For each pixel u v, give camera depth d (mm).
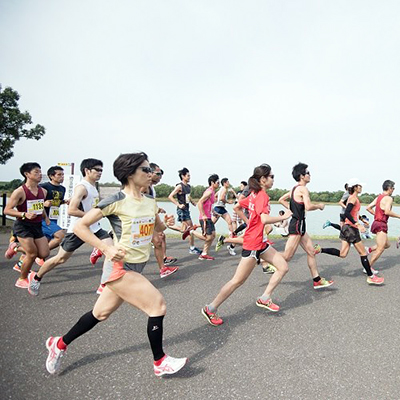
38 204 4789
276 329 3674
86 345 3188
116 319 3846
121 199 2531
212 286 5320
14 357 2928
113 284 2537
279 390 2498
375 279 5461
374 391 2506
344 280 5824
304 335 3521
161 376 2662
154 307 2559
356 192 5520
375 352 3152
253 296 4871
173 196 7969
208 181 7316
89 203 4812
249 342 3334
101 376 2648
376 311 4293
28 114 15734
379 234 5758
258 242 3736
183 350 3146
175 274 6062
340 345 3293
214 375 2699
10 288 4961
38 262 6086
